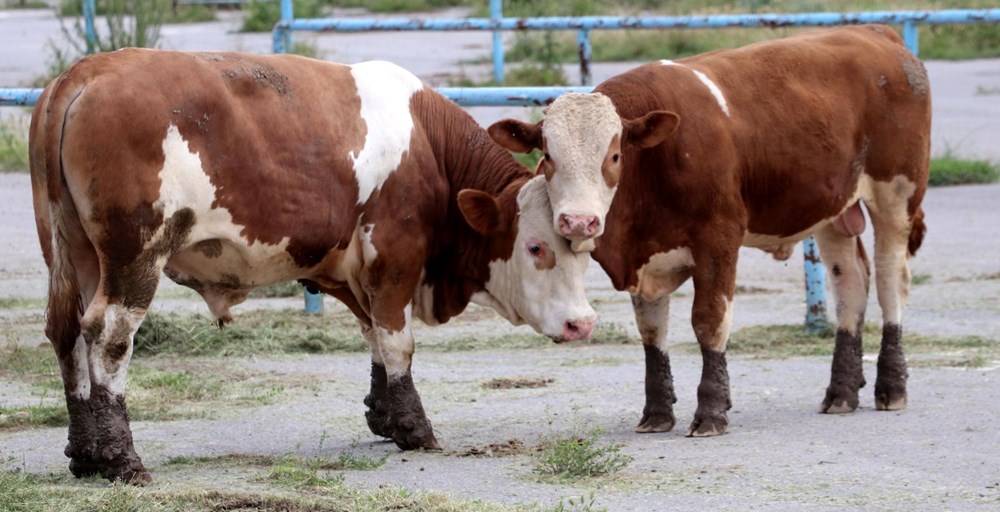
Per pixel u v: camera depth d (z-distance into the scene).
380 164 10.23
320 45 46.09
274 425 11.48
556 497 8.98
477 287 10.95
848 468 9.70
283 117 9.67
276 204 9.62
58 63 34.84
